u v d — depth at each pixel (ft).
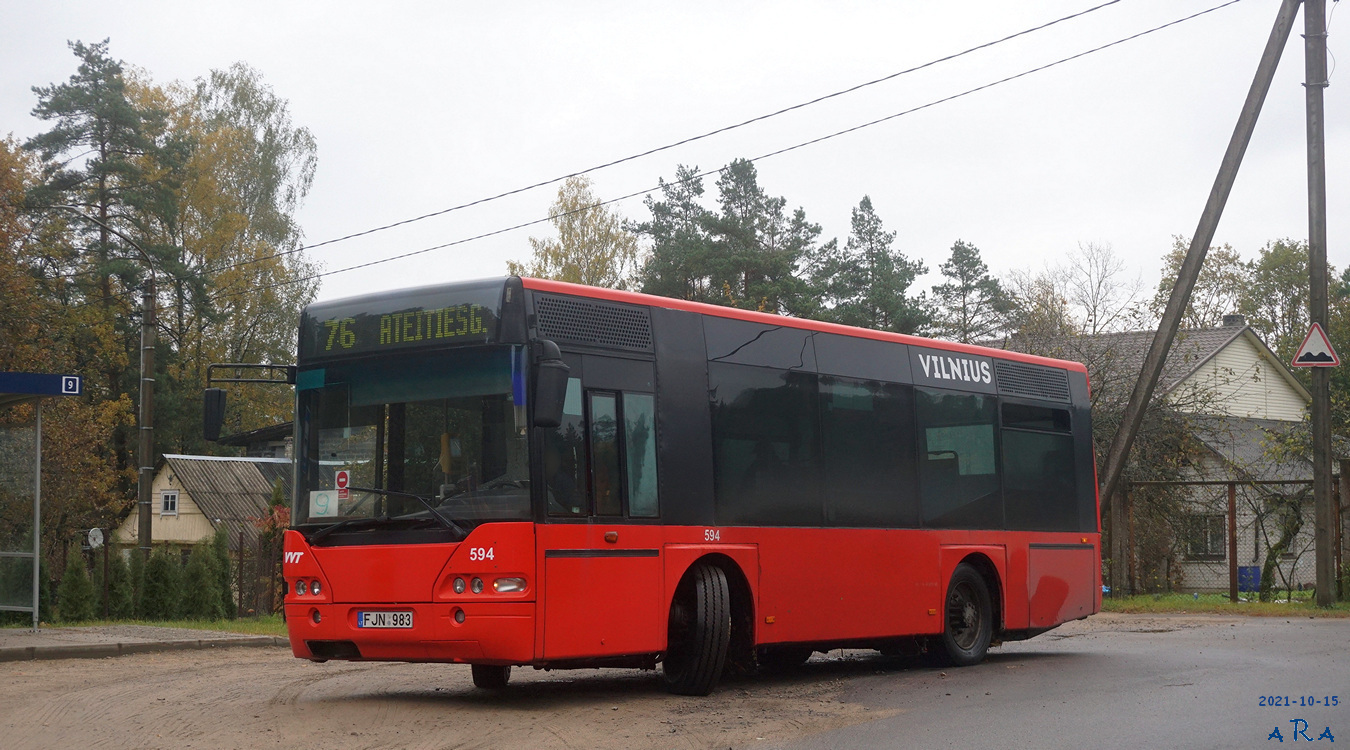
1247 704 32.35
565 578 31.99
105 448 154.92
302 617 33.47
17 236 122.83
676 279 175.22
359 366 34.24
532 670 46.01
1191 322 195.62
